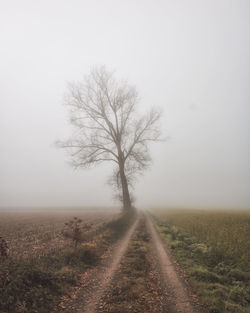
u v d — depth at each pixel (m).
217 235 14.80
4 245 8.93
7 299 6.25
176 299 7.12
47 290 7.32
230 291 7.51
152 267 10.16
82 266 10.00
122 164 30.45
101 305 6.79
